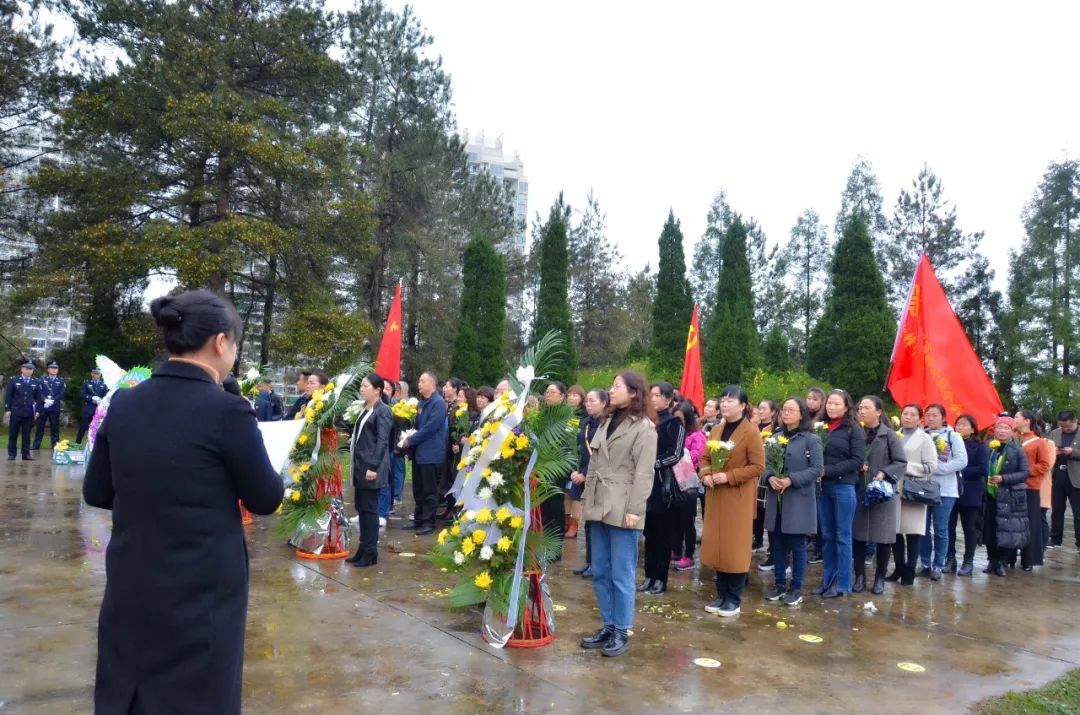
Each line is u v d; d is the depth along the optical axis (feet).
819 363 91.81
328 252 65.46
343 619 16.46
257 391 31.81
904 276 112.98
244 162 62.59
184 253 55.98
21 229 69.92
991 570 25.76
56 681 12.26
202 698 6.59
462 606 16.19
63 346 73.87
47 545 22.00
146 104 60.29
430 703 12.09
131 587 6.60
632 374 15.56
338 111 74.69
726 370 75.41
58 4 63.05
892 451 21.74
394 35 87.30
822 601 20.53
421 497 27.78
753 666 14.75
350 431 24.00
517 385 16.03
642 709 12.26
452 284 87.30
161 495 6.66
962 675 14.74
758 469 18.03
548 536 16.06
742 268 89.66
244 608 7.11
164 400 6.95
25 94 68.39
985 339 108.68
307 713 11.51
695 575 23.25
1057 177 97.55
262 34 63.57
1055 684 14.39
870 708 12.81
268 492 7.22
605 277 116.98
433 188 85.97
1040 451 27.45
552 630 16.06
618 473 15.19
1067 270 94.68
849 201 128.36
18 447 51.78
